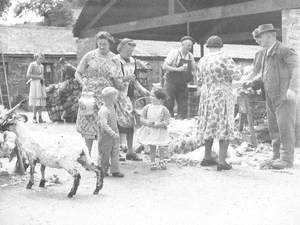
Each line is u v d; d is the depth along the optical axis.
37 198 5.37
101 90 7.01
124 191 5.65
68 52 23.81
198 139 7.18
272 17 16.14
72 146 5.48
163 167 6.91
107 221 4.47
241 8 11.16
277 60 7.07
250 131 8.60
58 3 27.12
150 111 7.07
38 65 13.29
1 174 6.55
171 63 10.82
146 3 15.13
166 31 18.14
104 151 6.38
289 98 6.92
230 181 6.09
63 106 13.31
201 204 5.00
